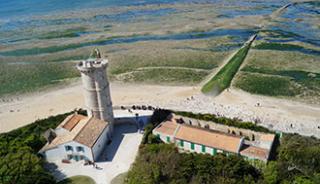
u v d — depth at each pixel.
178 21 183.25
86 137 67.88
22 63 135.50
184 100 94.88
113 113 84.19
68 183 61.56
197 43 144.88
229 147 65.56
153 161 60.12
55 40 165.12
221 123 76.81
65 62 133.50
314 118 82.56
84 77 70.00
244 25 166.38
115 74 118.31
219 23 173.12
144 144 69.69
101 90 70.69
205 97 96.19
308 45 134.00
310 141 67.50
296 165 59.09
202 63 123.25
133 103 94.62
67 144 66.69
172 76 113.44
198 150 68.62
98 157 69.12
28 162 61.06
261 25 164.38
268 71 111.94
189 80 109.31
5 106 98.94
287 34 148.12
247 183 54.25
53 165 67.06
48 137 72.31
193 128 71.44
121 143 73.75
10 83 116.25
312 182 52.81
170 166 58.19
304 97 93.94
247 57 125.25
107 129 73.94
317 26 157.00
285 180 54.88
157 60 128.62
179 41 149.12
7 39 174.12
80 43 156.62
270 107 88.81
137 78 113.69
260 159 62.69
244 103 91.44
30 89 110.69
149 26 177.25
